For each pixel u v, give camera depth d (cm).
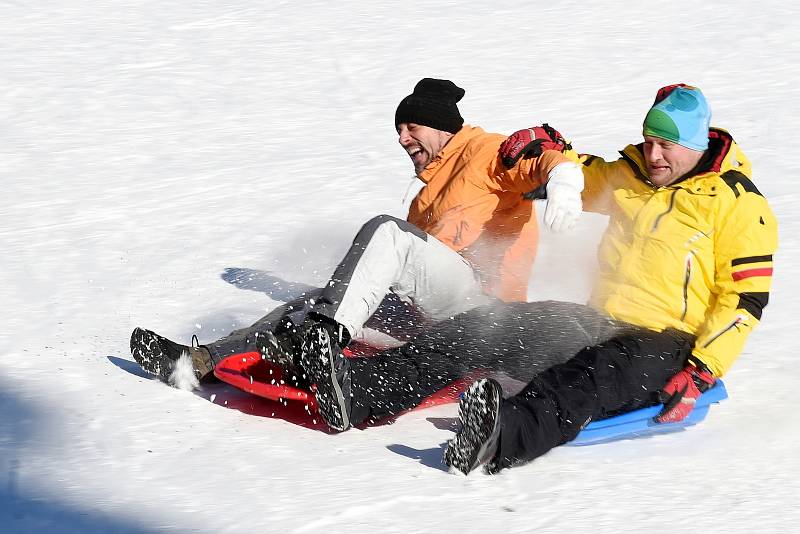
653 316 866
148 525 643
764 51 2525
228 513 662
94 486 700
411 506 680
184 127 2169
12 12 3281
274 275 1291
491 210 963
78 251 1394
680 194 865
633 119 2033
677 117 850
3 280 1261
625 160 909
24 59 2745
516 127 2011
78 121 2227
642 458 777
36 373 936
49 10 3309
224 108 2314
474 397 702
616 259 901
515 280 977
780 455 787
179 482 710
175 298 1198
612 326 863
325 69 2605
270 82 2512
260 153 1953
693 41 2659
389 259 849
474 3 3225
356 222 1516
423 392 834
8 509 662
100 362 971
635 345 823
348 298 828
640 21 2902
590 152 1811
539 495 704
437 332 868
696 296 863
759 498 709
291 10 3247
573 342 861
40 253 1384
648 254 874
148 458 751
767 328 1066
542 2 3186
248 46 2856
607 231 920
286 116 2233
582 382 787
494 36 2830
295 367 807
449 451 729
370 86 2448
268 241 1433
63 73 2619
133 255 1375
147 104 2353
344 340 812
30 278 1271
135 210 1606
